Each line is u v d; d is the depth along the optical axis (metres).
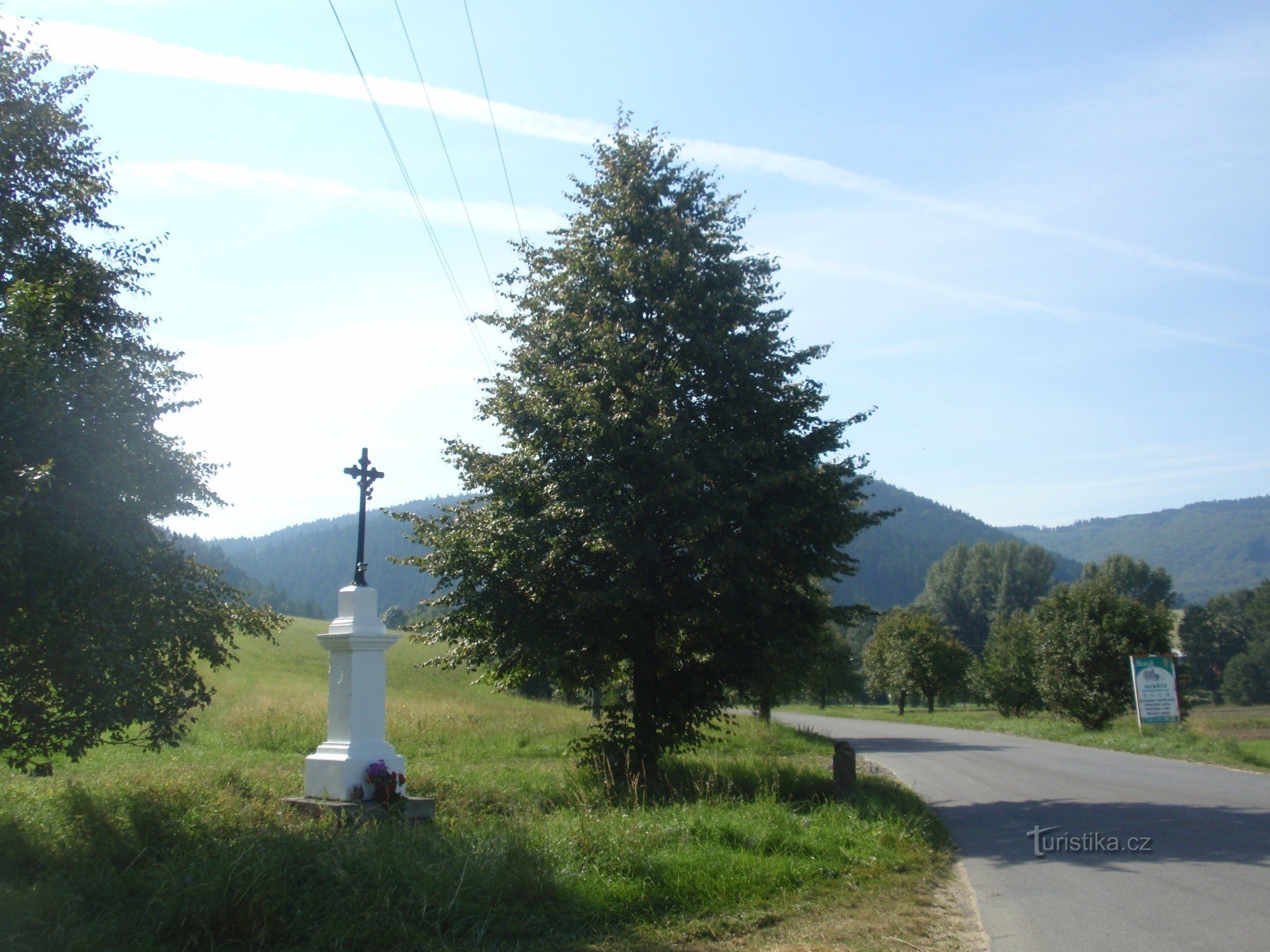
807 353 16.61
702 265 16.44
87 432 7.77
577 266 16.25
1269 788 15.30
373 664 10.25
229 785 11.96
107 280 10.78
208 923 5.93
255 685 36.28
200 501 9.03
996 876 8.80
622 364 14.95
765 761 18.39
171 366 9.94
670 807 11.93
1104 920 7.18
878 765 20.81
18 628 7.40
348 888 6.48
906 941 6.68
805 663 15.48
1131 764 20.59
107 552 7.64
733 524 14.75
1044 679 35.91
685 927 6.93
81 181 10.90
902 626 63.59
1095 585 35.94
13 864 7.10
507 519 14.95
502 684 16.33
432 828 8.50
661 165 17.23
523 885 7.07
